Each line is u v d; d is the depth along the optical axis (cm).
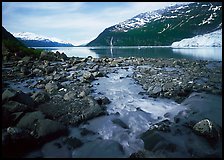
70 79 1864
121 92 1480
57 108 1116
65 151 740
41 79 1862
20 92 1074
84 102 1180
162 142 757
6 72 2044
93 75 2003
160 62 3191
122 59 3688
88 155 713
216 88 1504
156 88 1424
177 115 1032
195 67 2605
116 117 1026
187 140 795
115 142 780
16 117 889
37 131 812
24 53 3170
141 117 1031
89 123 964
